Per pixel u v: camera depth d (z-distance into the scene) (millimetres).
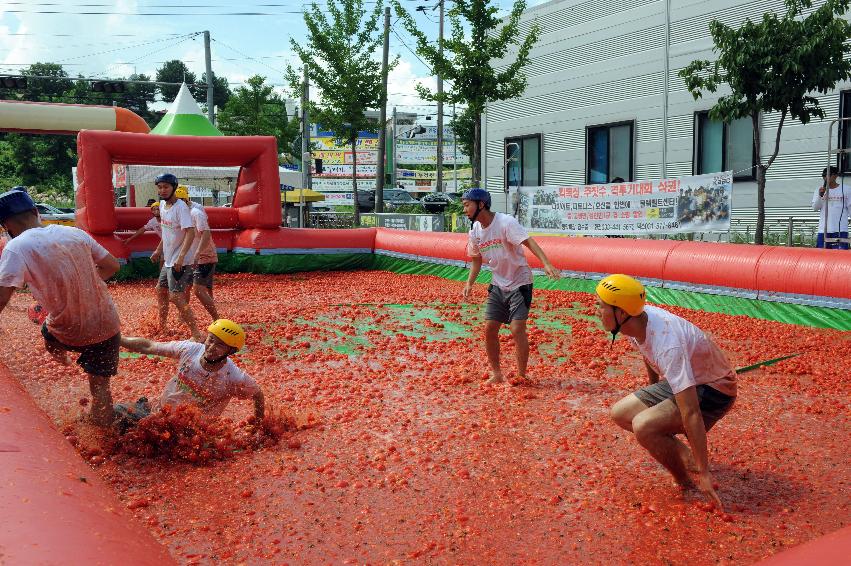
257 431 5184
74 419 5266
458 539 3598
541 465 4617
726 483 4270
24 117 19906
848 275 8930
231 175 25953
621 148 18812
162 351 4945
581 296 12195
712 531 3650
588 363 7434
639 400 4277
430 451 4871
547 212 15539
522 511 3930
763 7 15195
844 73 11930
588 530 3689
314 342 8703
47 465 2670
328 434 5234
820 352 7727
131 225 15828
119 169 26906
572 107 20047
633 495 4121
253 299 12703
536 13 21000
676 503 3996
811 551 2104
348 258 17859
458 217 22156
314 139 61031
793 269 9570
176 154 15773
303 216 32625
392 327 9789
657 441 4055
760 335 8750
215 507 3982
